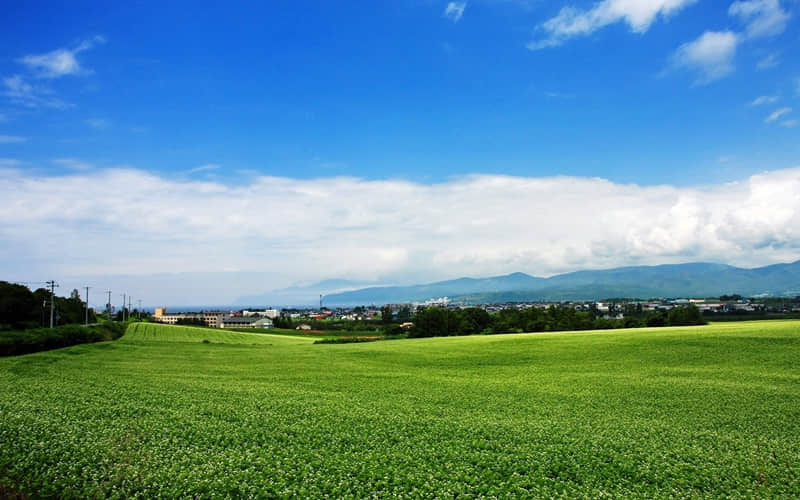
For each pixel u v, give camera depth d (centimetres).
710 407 3291
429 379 4634
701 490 1831
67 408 2670
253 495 1616
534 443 2355
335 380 4547
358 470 1895
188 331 13425
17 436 2066
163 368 5234
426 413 3036
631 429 2702
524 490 1742
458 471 1927
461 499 1662
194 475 1731
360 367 5678
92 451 1927
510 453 2200
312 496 1612
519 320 14775
